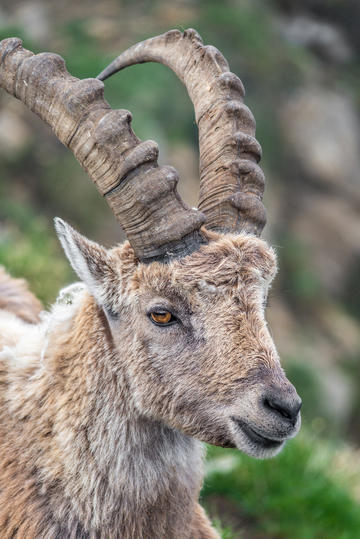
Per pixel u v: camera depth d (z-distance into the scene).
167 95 61.44
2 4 70.50
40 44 63.69
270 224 69.50
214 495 23.88
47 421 14.27
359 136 80.62
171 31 16.45
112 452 14.03
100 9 72.06
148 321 13.62
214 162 15.12
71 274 39.62
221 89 15.39
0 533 14.21
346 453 30.23
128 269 13.97
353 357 66.50
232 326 13.02
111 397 14.09
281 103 75.19
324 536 23.05
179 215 13.31
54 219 14.01
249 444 13.00
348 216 75.19
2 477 14.45
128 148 13.42
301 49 83.75
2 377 15.23
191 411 13.48
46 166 53.56
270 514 23.39
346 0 89.94
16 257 33.97
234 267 13.20
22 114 55.06
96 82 13.70
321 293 70.75
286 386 12.72
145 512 14.39
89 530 14.09
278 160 73.81
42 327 16.05
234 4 79.12
